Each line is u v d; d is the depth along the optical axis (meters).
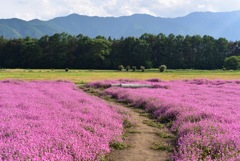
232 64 141.12
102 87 41.31
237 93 29.73
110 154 10.77
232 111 17.39
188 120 14.89
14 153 8.23
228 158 8.59
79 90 35.78
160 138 13.43
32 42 156.12
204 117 14.96
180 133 12.80
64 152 8.85
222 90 32.81
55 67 154.50
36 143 9.12
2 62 155.12
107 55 158.50
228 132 11.34
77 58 156.25
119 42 166.50
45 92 27.23
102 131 12.21
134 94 27.61
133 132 14.52
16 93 25.14
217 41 168.62
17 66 154.00
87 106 18.47
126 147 11.73
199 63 165.12
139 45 157.62
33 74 78.31
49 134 10.38
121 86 39.62
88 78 64.25
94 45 154.62
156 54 166.00
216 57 166.75
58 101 20.41
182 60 162.38
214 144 9.95
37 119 13.62
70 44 158.12
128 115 17.94
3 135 10.20
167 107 19.06
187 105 18.80
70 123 12.55
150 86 39.22
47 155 8.25
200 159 8.80
